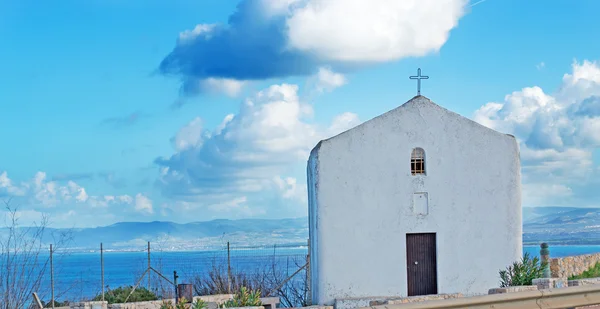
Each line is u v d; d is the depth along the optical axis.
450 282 27.66
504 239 28.09
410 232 27.62
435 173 27.95
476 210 28.05
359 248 27.34
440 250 27.72
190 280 34.47
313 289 28.62
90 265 138.50
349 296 27.12
